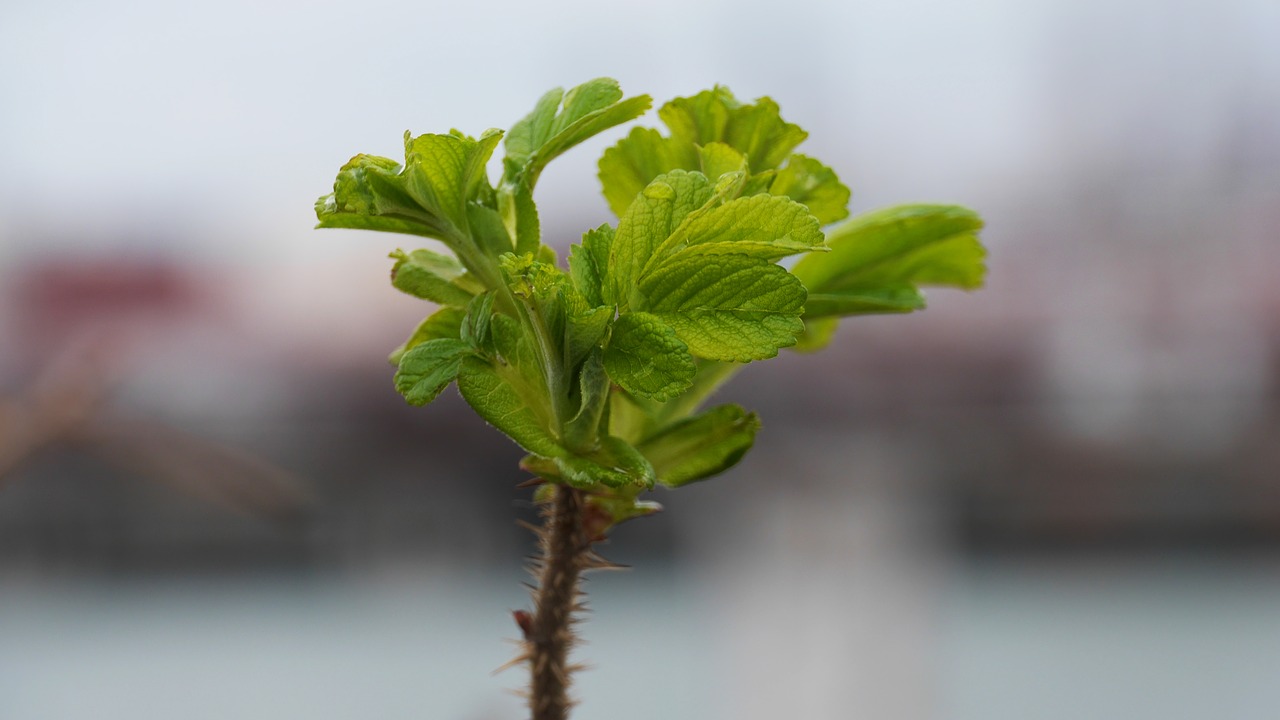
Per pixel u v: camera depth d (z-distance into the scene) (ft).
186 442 2.11
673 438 1.28
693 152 1.31
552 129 1.27
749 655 3.01
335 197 1.21
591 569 1.30
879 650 2.98
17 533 3.62
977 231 1.37
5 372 3.32
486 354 1.22
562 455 1.21
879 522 3.50
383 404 3.71
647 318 1.18
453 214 1.24
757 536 3.45
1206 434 3.69
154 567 3.71
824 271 1.38
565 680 1.30
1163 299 3.68
